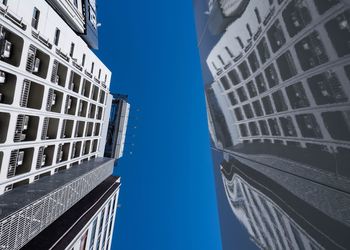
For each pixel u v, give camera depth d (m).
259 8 17.78
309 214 13.89
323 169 12.17
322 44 11.48
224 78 29.62
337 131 10.96
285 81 15.80
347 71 9.95
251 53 20.81
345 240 10.89
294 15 13.62
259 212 22.12
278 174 17.61
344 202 10.77
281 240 18.08
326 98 11.62
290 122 15.46
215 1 29.64
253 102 22.20
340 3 10.02
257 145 21.56
